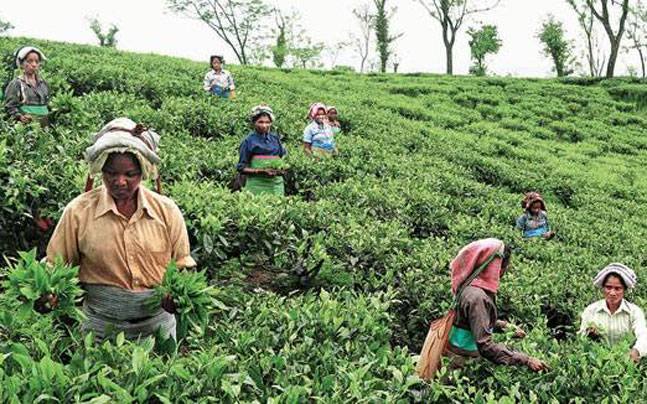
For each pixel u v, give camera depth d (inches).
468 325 194.1
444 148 827.4
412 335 281.0
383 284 292.5
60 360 150.2
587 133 1344.7
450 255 329.7
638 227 709.9
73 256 161.3
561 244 486.3
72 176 287.3
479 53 2438.5
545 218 494.6
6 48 856.3
